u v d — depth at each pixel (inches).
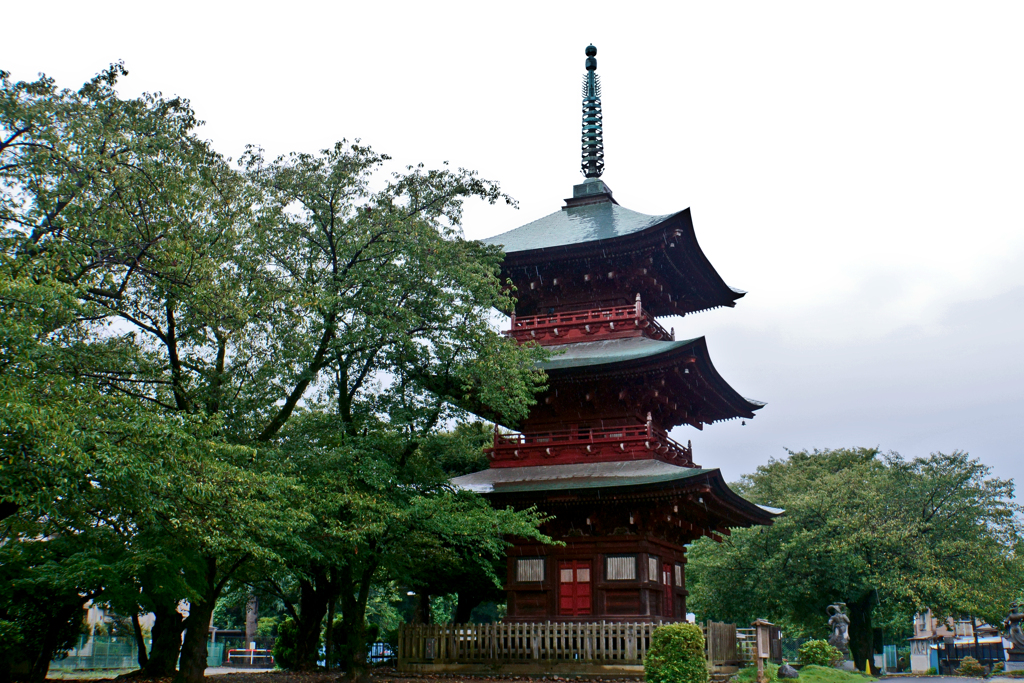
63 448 782.5
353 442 1286.9
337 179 1273.4
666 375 1531.7
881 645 2886.3
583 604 1448.1
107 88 1136.8
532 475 1530.5
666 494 1374.3
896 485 2357.3
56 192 1019.9
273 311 1217.4
